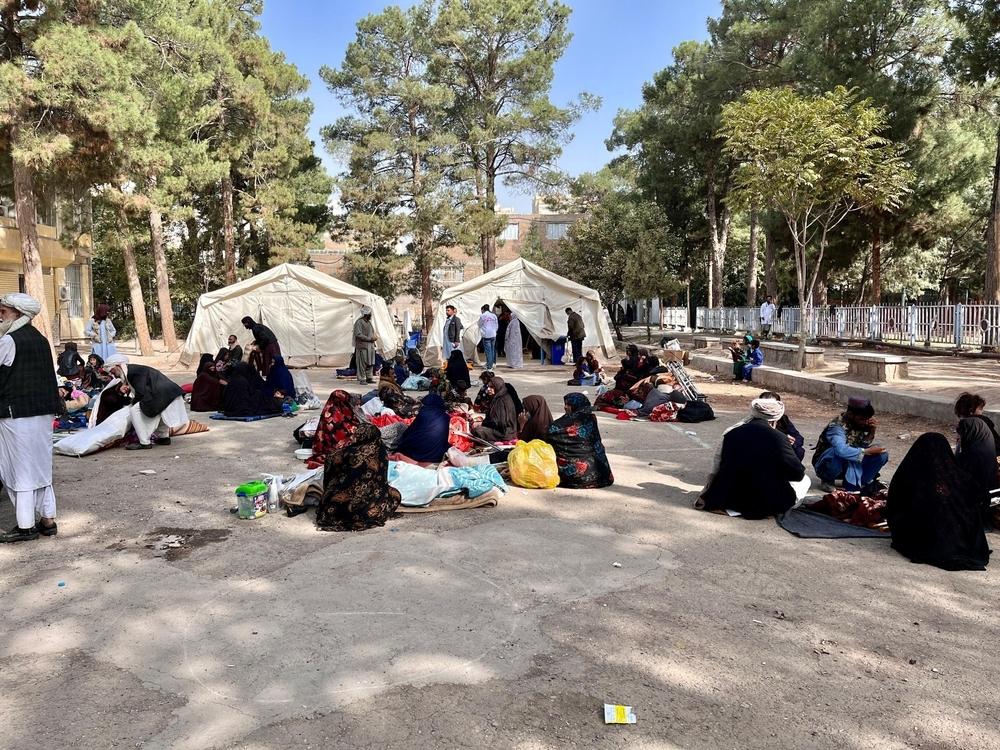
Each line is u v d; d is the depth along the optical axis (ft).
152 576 16.84
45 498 19.70
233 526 20.68
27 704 11.52
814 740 10.62
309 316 71.56
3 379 18.76
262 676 12.31
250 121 98.02
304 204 127.95
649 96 120.67
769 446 21.17
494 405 30.04
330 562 17.66
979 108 86.38
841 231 93.86
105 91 54.39
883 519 20.42
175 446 32.04
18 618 14.66
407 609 14.93
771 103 52.75
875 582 16.57
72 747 10.41
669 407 38.65
